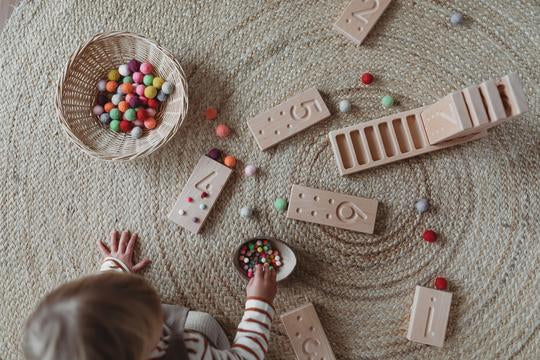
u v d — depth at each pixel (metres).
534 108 1.13
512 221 1.12
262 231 1.15
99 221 1.16
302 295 1.14
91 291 0.71
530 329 1.11
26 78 1.19
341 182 1.15
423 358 1.11
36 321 0.70
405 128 1.11
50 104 1.19
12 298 1.16
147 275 1.15
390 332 1.12
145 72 1.14
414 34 1.16
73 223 1.16
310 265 1.14
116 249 1.14
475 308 1.12
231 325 1.13
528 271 1.12
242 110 1.17
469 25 1.15
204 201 1.13
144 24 1.19
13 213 1.17
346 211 1.12
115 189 1.17
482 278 1.12
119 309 0.71
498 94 0.94
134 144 1.14
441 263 1.13
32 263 1.16
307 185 1.15
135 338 0.72
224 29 1.18
